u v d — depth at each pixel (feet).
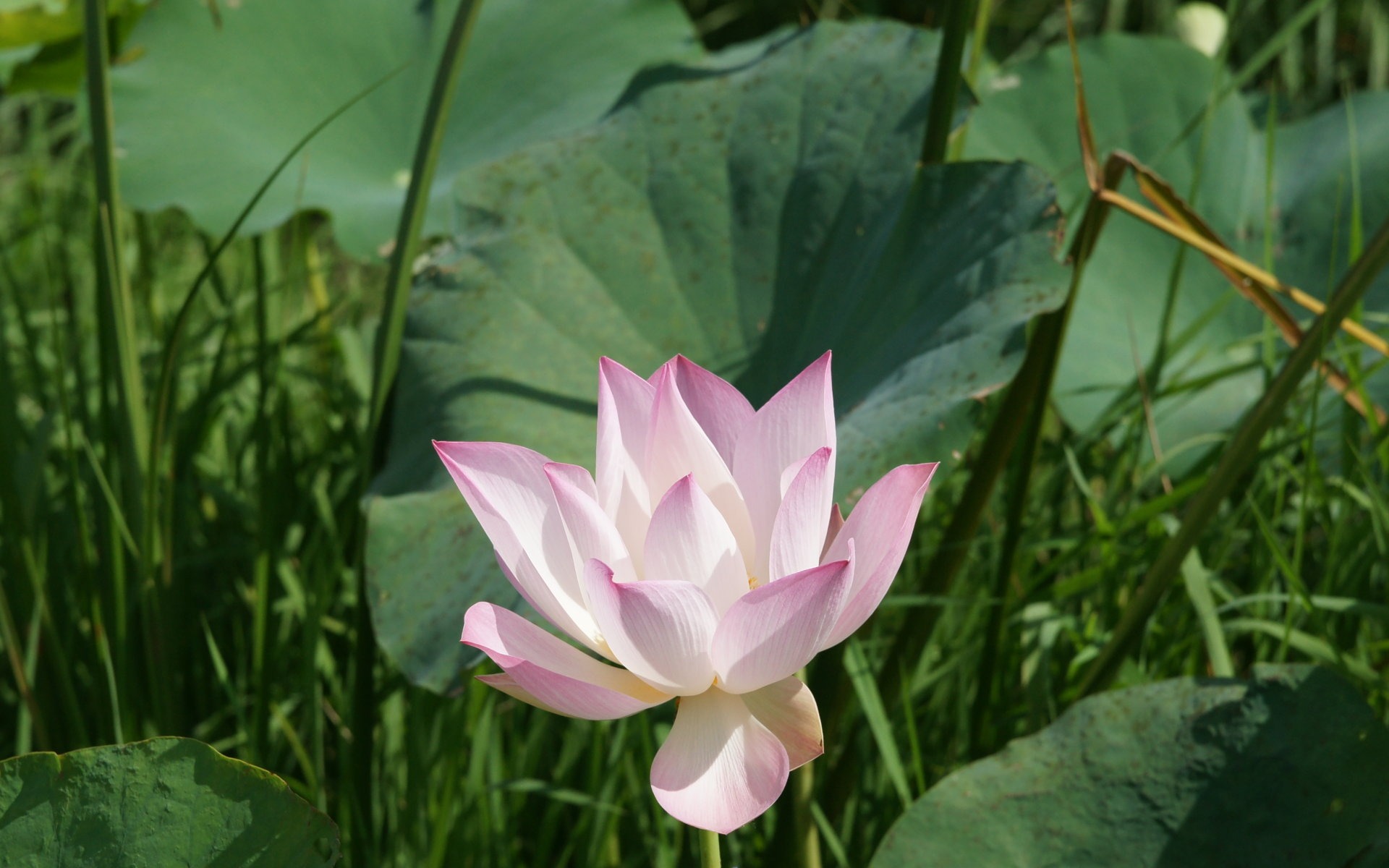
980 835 7.05
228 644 9.34
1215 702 7.12
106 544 7.82
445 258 8.02
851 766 7.68
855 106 8.04
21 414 10.88
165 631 7.72
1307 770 6.98
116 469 8.09
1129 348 10.44
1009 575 7.79
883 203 7.84
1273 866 6.90
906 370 7.40
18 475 7.94
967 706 8.00
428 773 7.70
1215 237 7.69
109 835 6.67
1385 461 7.90
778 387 7.75
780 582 6.35
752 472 6.62
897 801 7.73
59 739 7.95
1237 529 8.25
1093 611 8.09
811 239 7.93
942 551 7.73
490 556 7.36
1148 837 7.00
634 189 8.09
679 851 7.64
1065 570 8.53
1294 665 7.11
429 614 7.32
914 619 7.77
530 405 7.67
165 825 6.68
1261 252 11.30
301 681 8.50
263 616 7.88
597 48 11.45
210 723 8.20
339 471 9.93
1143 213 7.63
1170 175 11.55
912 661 7.80
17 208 16.06
